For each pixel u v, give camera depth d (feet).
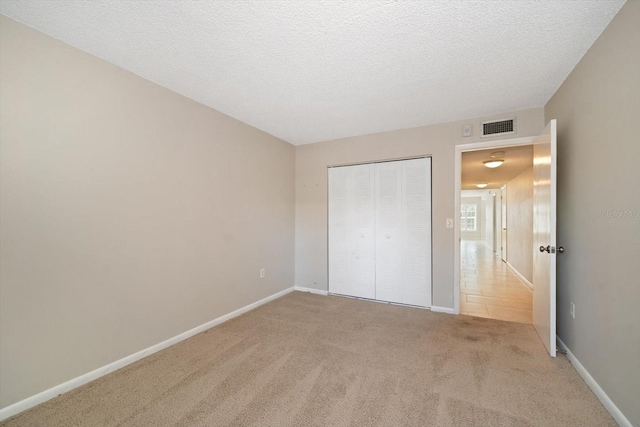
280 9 4.63
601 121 5.35
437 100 8.38
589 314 5.81
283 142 12.60
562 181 7.34
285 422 4.74
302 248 13.33
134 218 6.80
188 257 8.16
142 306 6.97
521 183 17.16
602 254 5.33
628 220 4.55
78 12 4.73
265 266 11.41
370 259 11.80
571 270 6.77
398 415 4.89
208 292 8.80
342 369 6.37
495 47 5.73
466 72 6.75
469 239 45.44
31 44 5.15
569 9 4.66
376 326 8.91
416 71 6.72
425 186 10.68
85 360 5.89
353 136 12.01
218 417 4.87
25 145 5.07
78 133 5.79
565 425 4.66
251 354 7.11
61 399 5.35
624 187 4.65
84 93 5.89
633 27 4.37
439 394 5.46
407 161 11.01
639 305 4.27
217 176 9.16
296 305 11.09
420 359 6.80
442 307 10.34
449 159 10.22
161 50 5.88
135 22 5.00
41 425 4.70
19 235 5.01
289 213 13.03
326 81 7.21
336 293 12.59
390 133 11.27
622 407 4.62
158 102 7.36
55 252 5.46
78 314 5.78
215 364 6.63
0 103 4.81
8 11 4.74
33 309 5.17
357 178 12.06
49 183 5.37
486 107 8.89
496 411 4.99
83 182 5.86
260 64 6.41
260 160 11.14
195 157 8.39
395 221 11.27
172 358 6.91
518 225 17.47
